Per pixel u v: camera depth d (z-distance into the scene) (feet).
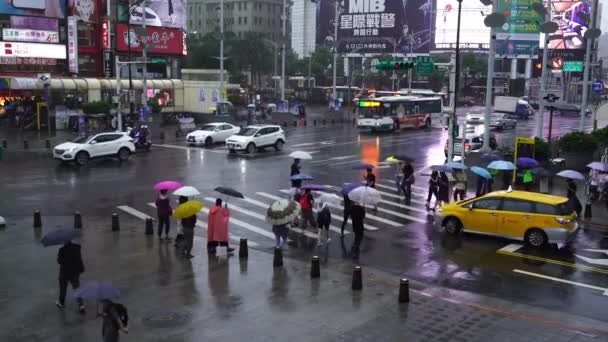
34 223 60.90
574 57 324.80
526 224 56.29
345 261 51.29
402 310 39.27
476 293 43.34
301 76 382.83
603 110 110.11
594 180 77.92
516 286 45.11
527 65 357.20
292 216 52.21
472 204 59.67
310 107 286.05
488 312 39.22
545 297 42.70
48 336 34.63
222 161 108.58
